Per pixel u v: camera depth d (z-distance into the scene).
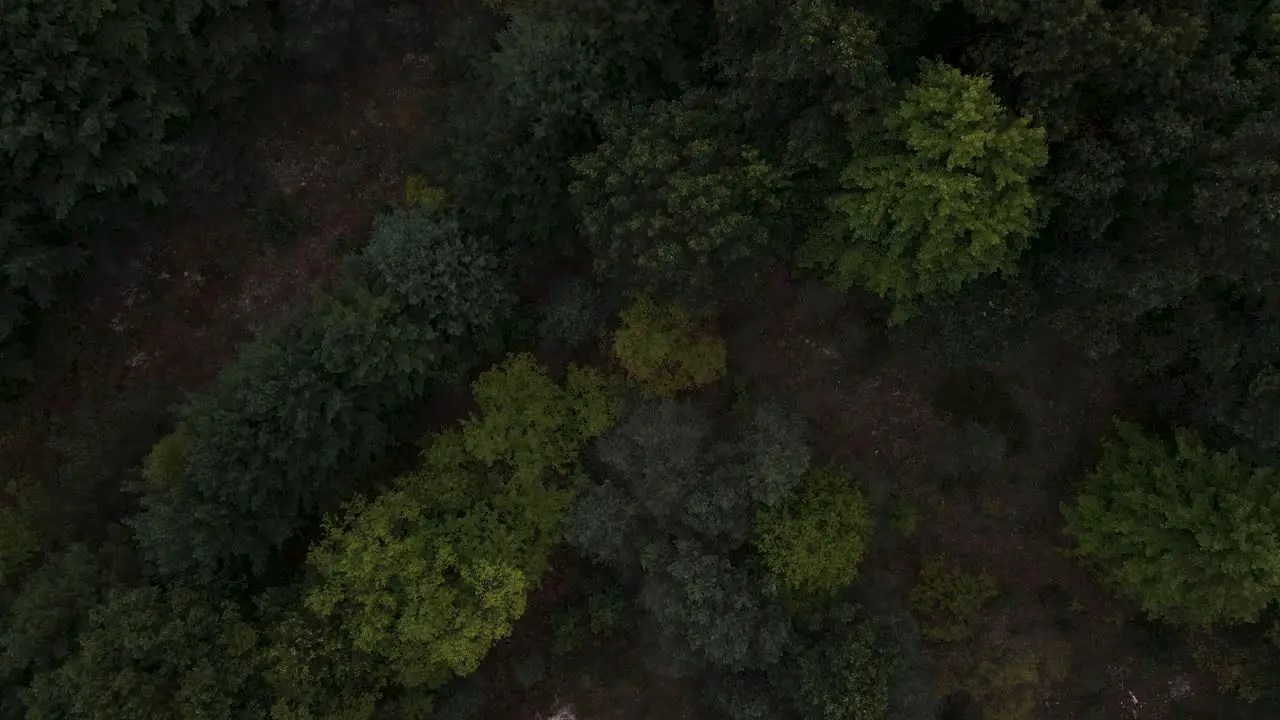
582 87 16.47
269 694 16.33
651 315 17.69
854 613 17.88
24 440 19.66
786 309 19.55
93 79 16.38
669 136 15.65
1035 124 13.88
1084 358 18.98
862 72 13.58
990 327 16.42
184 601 15.92
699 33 17.09
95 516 17.89
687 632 17.11
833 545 17.59
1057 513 19.78
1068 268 15.27
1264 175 12.63
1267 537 15.37
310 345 16.70
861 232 14.95
